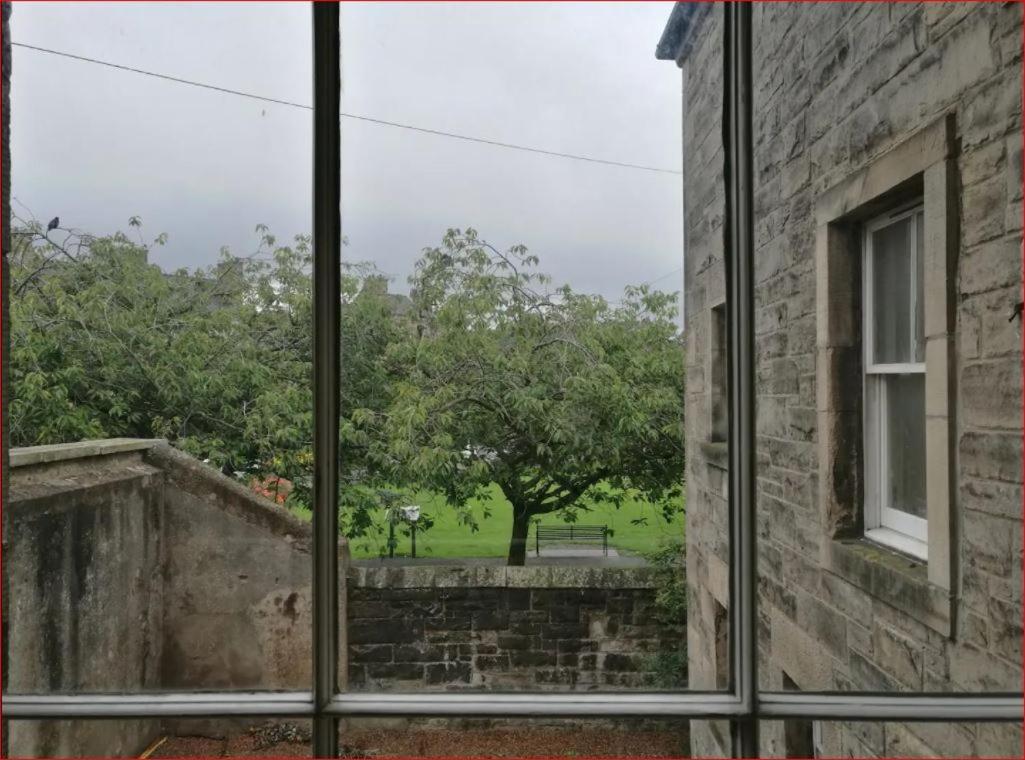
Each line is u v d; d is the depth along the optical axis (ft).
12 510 10.66
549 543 22.36
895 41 7.43
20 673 10.64
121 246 18.31
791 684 10.70
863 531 8.71
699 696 2.88
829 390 8.85
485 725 16.22
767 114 11.34
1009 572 5.60
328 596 2.92
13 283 16.90
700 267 15.16
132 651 14.06
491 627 20.15
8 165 3.38
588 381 20.57
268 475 18.95
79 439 16.30
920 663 6.93
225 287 19.63
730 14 3.05
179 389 18.01
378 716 2.86
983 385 5.96
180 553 15.57
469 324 20.77
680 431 21.22
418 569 20.20
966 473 6.20
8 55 3.39
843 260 8.91
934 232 6.56
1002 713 2.83
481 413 21.07
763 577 11.41
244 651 15.58
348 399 20.66
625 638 20.12
